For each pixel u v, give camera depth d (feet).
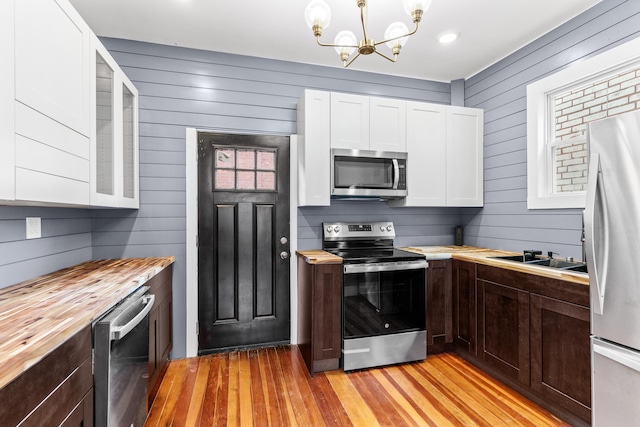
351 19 7.84
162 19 7.77
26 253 5.60
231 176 9.34
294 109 9.96
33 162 3.97
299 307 9.55
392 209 10.84
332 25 8.09
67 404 3.33
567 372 5.88
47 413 2.98
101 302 4.24
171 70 8.96
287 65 9.91
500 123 9.95
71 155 4.87
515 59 9.39
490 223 10.32
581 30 7.63
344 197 9.80
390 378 7.75
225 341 9.33
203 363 8.57
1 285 4.99
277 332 9.75
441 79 11.40
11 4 3.58
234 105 9.43
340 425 6.00
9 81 3.55
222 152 9.29
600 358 5.08
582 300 5.60
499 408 6.50
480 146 10.53
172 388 7.28
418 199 9.87
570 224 7.88
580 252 7.64
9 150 3.55
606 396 5.00
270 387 7.32
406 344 8.48
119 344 4.29
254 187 9.53
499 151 9.99
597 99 7.65
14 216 5.30
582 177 7.99
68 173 4.78
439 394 7.04
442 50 9.39
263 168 9.61
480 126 10.55
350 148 9.23
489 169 10.38
